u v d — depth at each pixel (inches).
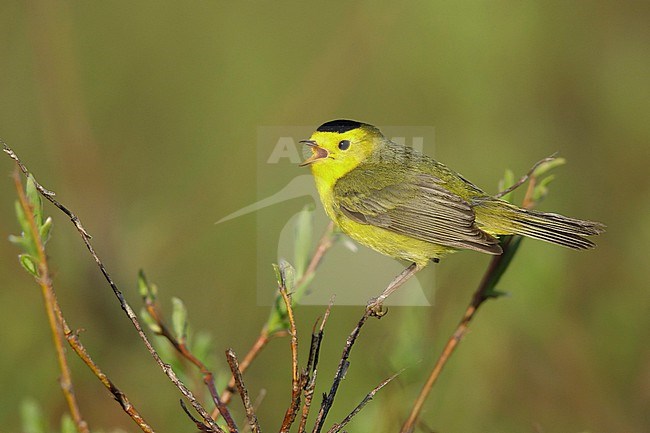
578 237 312.2
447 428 397.1
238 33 575.8
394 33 538.3
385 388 276.2
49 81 518.3
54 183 502.6
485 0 510.9
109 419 395.5
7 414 393.4
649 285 449.4
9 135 522.3
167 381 412.8
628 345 429.7
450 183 338.6
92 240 460.1
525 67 521.7
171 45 571.2
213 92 565.9
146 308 251.0
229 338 468.1
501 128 516.4
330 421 362.0
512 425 412.2
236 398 418.6
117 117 560.7
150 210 511.2
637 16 530.0
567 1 526.6
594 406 418.0
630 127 518.0
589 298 453.4
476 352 413.1
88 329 433.4
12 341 418.3
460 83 521.0
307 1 586.9
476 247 272.8
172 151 553.3
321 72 538.3
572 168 510.3
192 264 488.7
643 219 468.4
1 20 535.5
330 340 430.0
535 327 417.1
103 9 570.6
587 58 527.8
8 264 456.8
